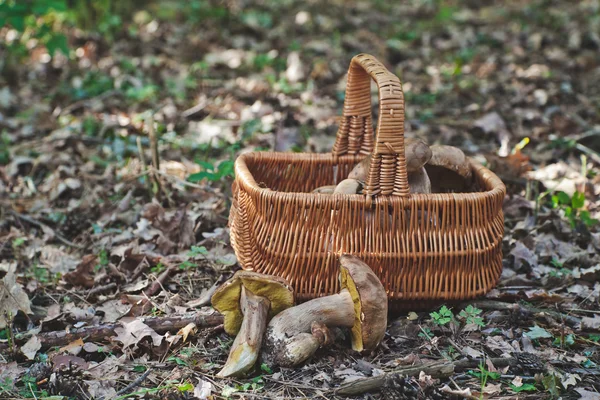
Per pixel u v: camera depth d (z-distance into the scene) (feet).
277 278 6.16
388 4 15.87
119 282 7.06
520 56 11.82
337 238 6.39
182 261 7.16
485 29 13.66
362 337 6.15
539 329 6.46
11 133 9.16
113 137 8.93
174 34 13.29
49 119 9.34
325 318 6.21
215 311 6.58
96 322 6.66
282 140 8.66
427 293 6.46
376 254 6.38
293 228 6.39
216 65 11.58
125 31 13.29
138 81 10.47
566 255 7.21
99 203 7.90
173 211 7.70
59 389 6.08
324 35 13.50
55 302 6.88
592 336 6.47
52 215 7.84
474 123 8.96
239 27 13.60
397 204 6.35
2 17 9.76
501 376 6.18
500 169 8.07
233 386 6.10
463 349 6.33
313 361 6.24
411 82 10.99
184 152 8.66
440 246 6.41
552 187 7.99
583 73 11.03
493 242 6.53
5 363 6.30
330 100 9.96
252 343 6.12
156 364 6.30
